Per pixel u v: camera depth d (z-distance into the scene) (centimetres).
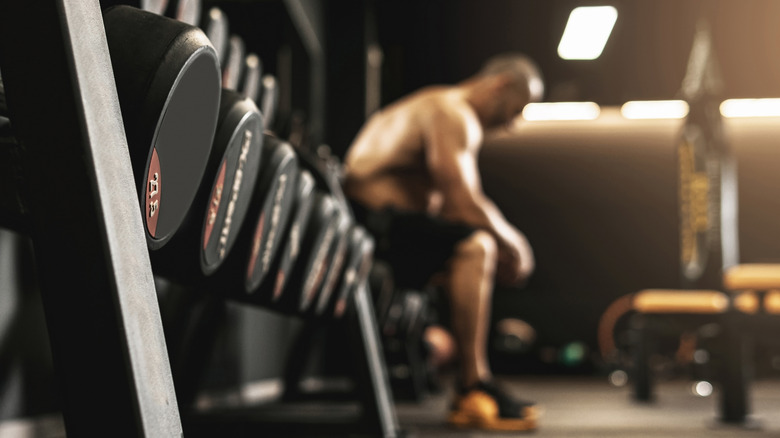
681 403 344
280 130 134
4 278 133
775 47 585
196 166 58
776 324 240
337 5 476
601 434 201
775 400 382
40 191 41
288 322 358
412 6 558
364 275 152
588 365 673
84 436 41
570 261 731
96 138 42
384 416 155
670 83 658
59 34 41
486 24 588
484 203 216
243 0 306
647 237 724
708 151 290
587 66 652
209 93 54
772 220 714
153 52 48
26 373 140
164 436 44
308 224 101
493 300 725
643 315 286
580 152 735
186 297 146
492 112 233
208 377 234
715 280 272
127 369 41
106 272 41
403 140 223
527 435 193
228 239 70
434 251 212
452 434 193
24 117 41
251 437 170
